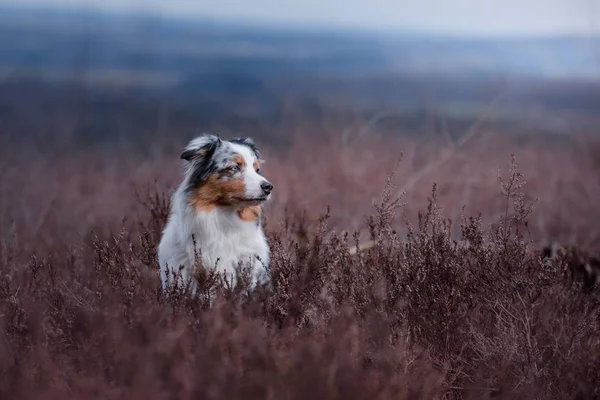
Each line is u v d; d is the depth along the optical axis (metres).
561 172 19.02
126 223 12.59
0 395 5.67
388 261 7.82
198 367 5.36
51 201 15.40
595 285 8.17
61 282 8.36
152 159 21.73
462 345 7.27
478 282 7.61
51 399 5.29
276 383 5.23
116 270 8.02
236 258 8.87
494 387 6.93
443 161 16.91
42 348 6.33
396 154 19.78
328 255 8.02
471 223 8.00
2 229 13.68
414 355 6.75
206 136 9.14
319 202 14.67
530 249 9.35
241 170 8.82
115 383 5.52
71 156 24.06
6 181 19.02
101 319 6.14
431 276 7.53
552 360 6.96
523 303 7.18
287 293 7.53
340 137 21.00
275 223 11.09
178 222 8.93
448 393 6.96
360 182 16.02
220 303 6.62
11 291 8.57
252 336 5.75
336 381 5.33
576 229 13.73
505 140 24.02
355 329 6.04
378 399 5.48
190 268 8.48
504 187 8.23
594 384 6.72
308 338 6.12
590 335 7.35
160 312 6.42
